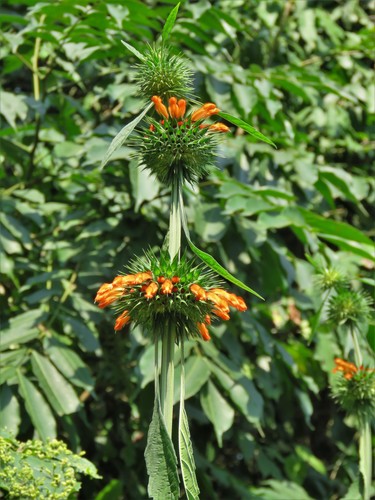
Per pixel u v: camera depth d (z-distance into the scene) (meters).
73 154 4.10
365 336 3.10
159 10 4.33
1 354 3.59
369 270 5.12
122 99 4.25
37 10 3.71
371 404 2.65
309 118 5.64
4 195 4.31
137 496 4.65
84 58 4.18
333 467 5.69
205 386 3.69
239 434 4.73
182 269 1.89
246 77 4.27
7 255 4.10
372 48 5.63
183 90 2.07
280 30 5.59
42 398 3.44
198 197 4.07
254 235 3.87
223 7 5.58
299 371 4.61
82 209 4.54
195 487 1.78
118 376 4.61
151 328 1.91
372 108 5.50
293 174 4.73
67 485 2.48
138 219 4.30
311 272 4.06
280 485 4.66
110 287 1.84
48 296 3.92
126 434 4.71
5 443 2.53
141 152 2.00
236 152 4.35
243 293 4.29
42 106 4.02
